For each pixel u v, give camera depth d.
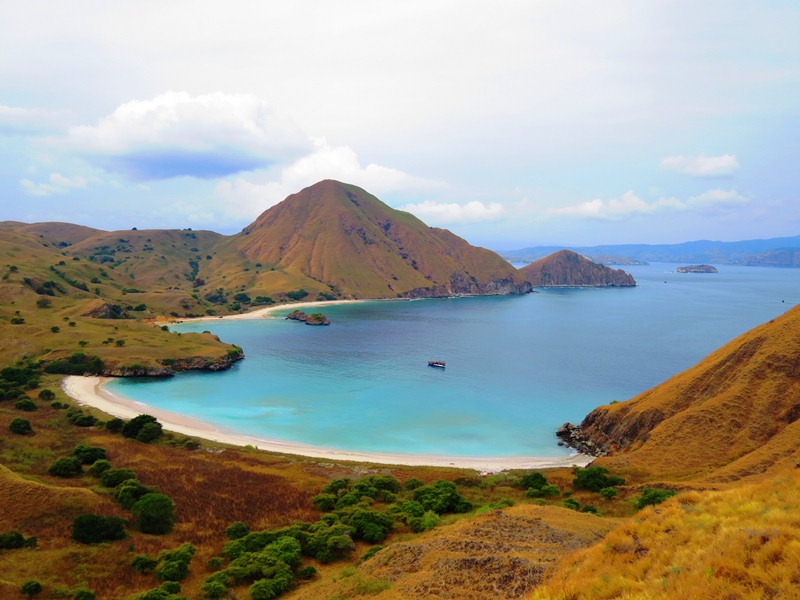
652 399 75.81
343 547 39.34
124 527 43.41
